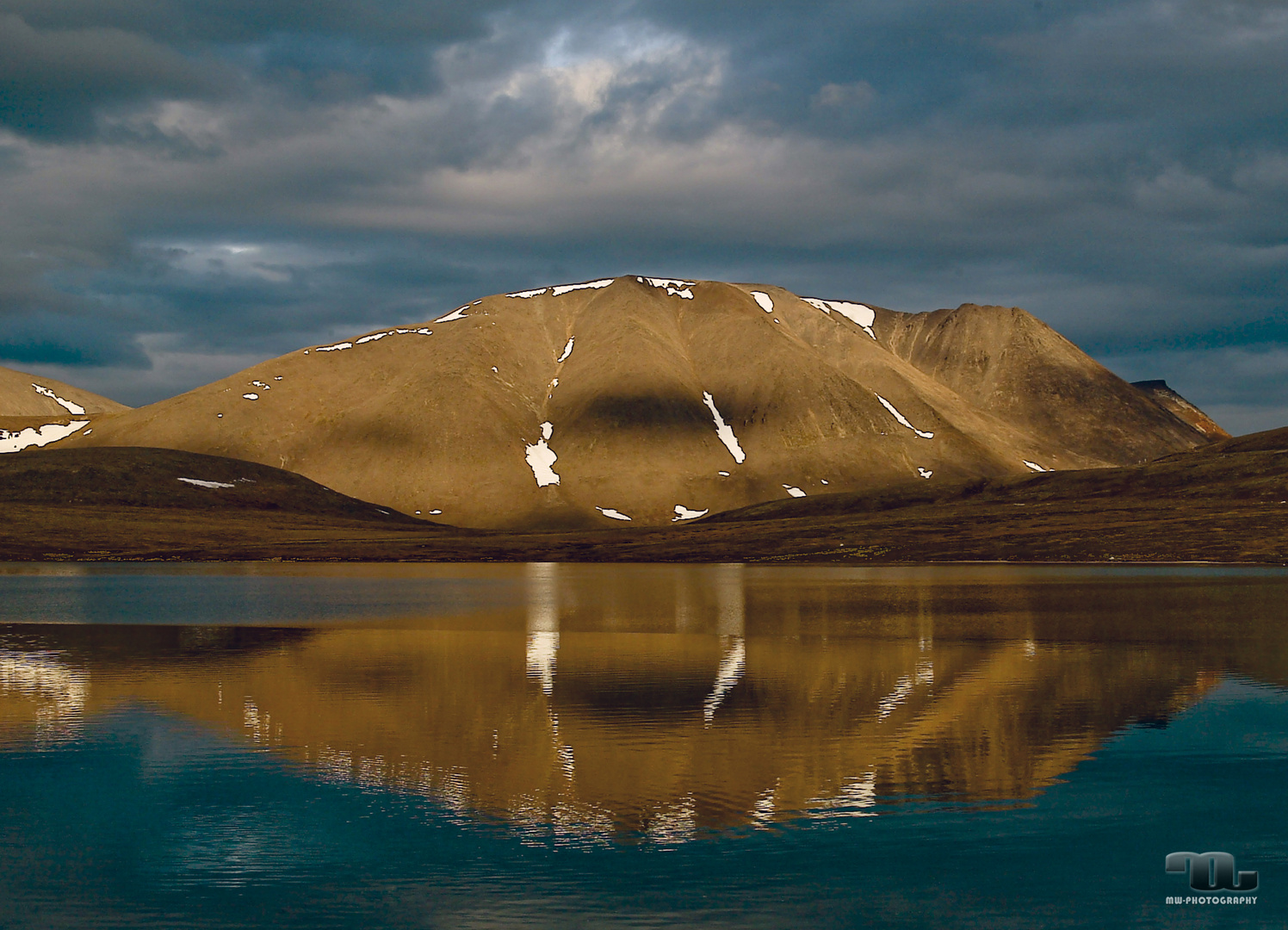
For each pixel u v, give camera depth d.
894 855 20.73
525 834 21.95
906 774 26.09
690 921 18.05
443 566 154.38
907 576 113.12
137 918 18.25
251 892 19.27
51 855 20.94
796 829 22.16
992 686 38.00
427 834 22.05
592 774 26.19
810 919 18.09
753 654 47.53
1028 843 21.38
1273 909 18.41
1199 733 30.16
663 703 35.25
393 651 49.03
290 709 34.25
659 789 24.95
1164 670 41.56
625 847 21.20
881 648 49.31
